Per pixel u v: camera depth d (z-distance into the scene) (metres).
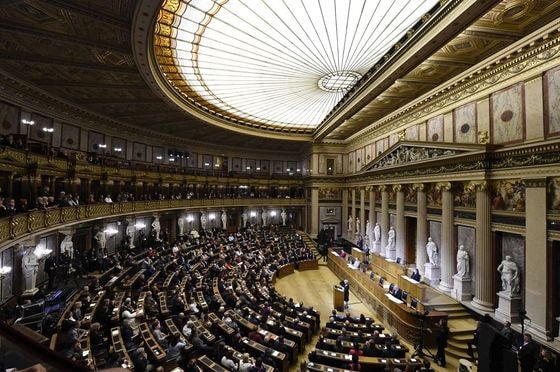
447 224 14.88
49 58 12.28
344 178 31.30
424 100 17.47
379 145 24.31
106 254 19.11
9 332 1.59
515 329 11.12
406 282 14.98
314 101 23.48
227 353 8.48
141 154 25.67
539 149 10.63
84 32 10.58
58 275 13.34
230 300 12.89
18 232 9.60
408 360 9.01
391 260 19.05
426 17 11.71
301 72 18.53
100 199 17.14
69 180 15.35
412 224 19.31
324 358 9.02
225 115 26.73
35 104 15.12
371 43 15.25
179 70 17.39
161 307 11.59
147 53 11.95
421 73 15.18
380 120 22.89
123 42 11.30
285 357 8.97
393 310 13.41
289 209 37.72
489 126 13.16
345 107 20.06
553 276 10.28
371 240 23.86
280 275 21.34
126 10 9.48
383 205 21.91
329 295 18.27
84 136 19.34
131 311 10.42
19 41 10.91
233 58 16.52
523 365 9.09
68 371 1.30
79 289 12.89
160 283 14.57
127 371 1.20
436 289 15.30
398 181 19.56
